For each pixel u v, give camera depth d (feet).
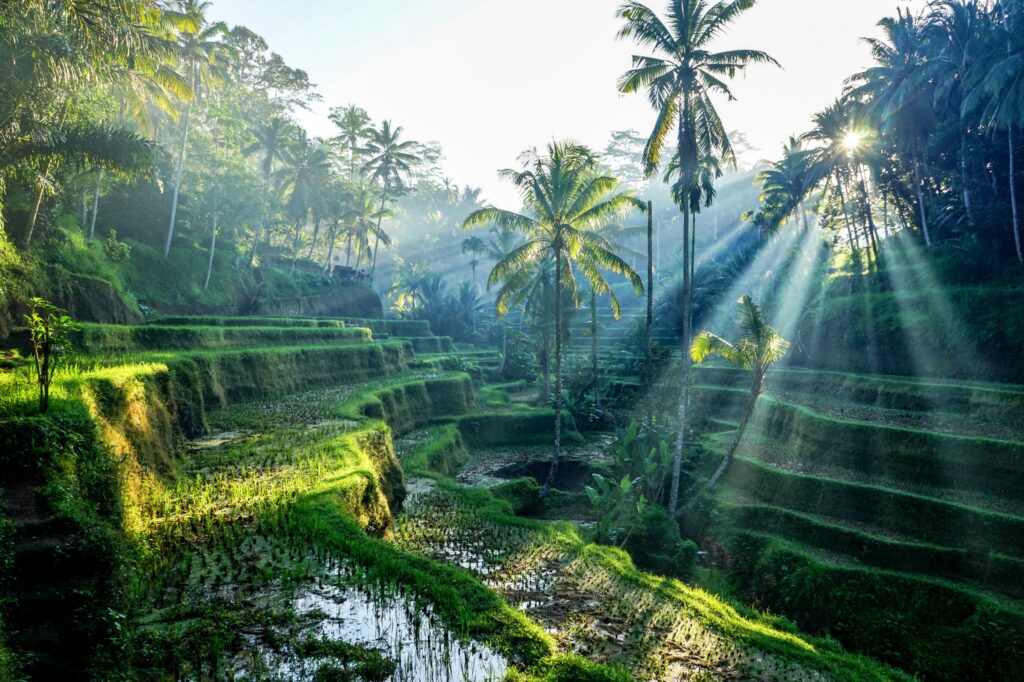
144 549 33.12
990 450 72.74
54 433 30.30
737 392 124.47
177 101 136.56
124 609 25.18
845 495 74.49
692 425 110.32
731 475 89.71
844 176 153.58
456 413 129.49
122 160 63.93
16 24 56.08
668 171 84.69
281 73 208.64
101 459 33.32
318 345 124.47
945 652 52.08
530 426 126.62
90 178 97.55
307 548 38.29
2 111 58.29
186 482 49.01
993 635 50.83
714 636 36.01
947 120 132.98
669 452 93.45
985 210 124.67
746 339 77.77
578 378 153.89
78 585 23.06
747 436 104.99
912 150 140.15
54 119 68.64
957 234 136.15
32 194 79.56
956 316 112.47
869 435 84.23
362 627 29.66
